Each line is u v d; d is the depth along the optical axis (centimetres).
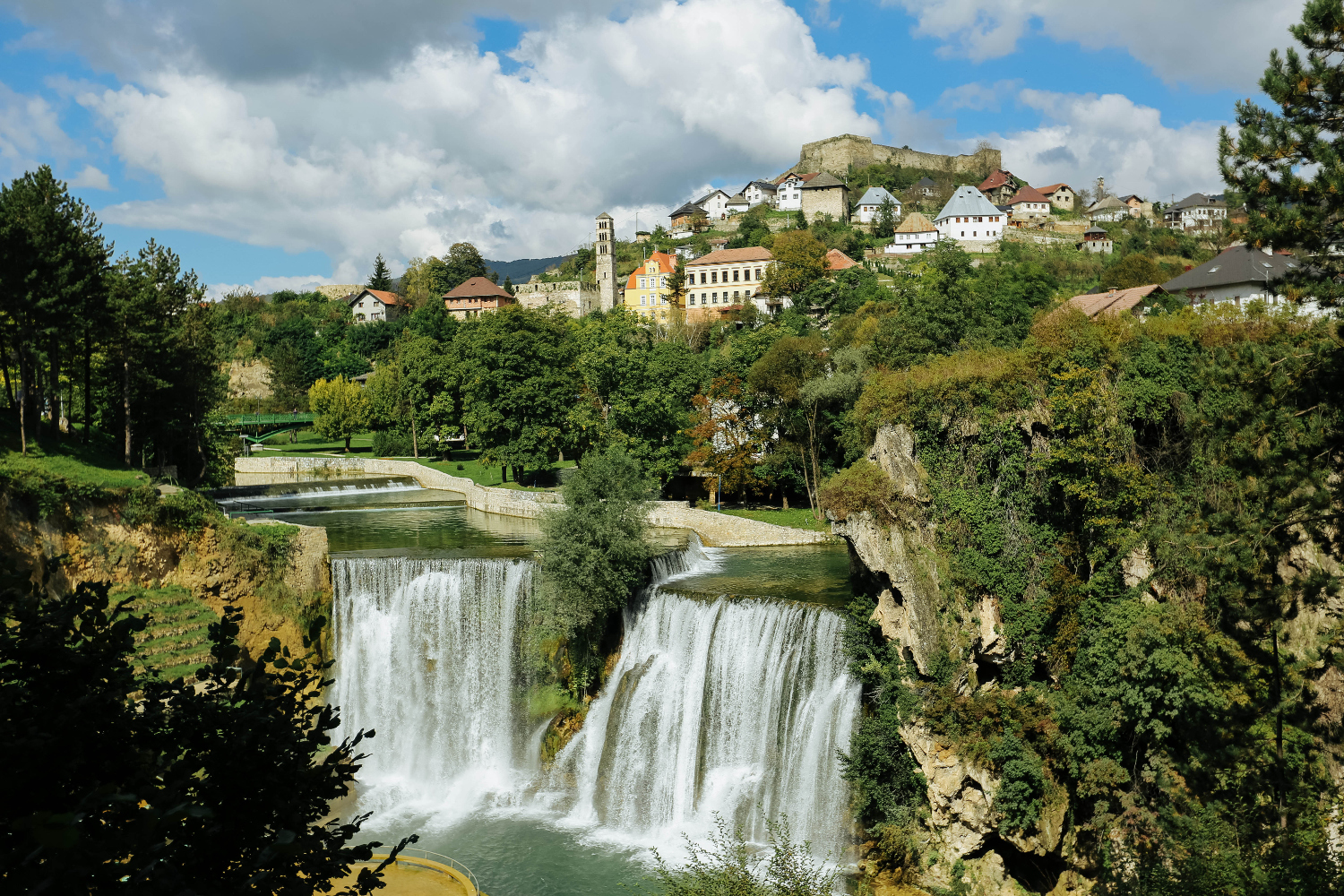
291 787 1215
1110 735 4134
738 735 5219
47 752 1039
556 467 11425
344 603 6341
